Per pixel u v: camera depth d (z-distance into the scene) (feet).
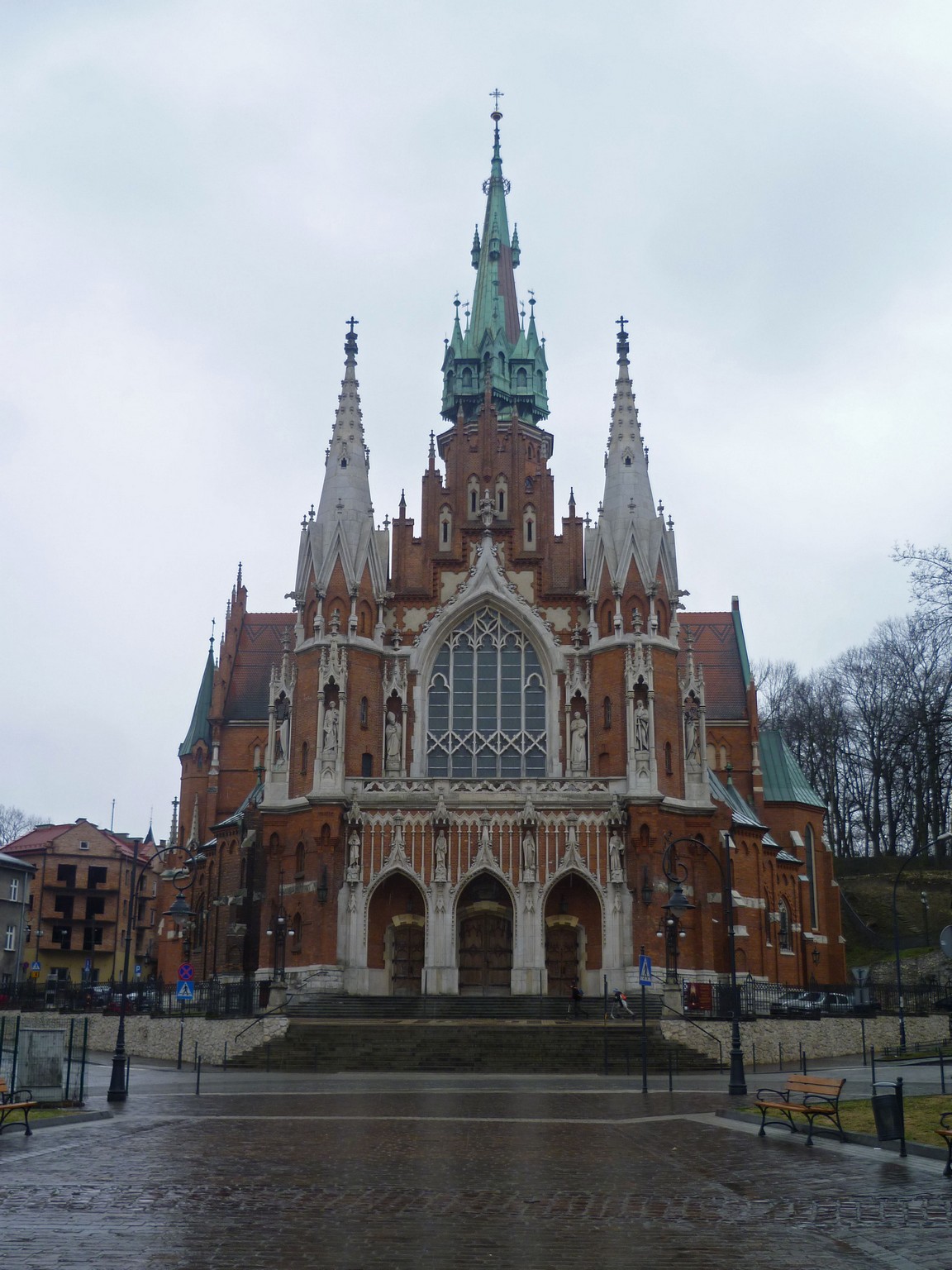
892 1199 76.18
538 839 250.78
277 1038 207.21
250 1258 59.26
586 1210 72.59
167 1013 241.76
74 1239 63.05
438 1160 91.86
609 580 268.21
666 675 264.31
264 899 279.49
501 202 373.61
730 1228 67.51
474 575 273.75
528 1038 207.00
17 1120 112.88
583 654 268.21
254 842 291.79
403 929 256.52
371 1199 75.41
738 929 275.18
